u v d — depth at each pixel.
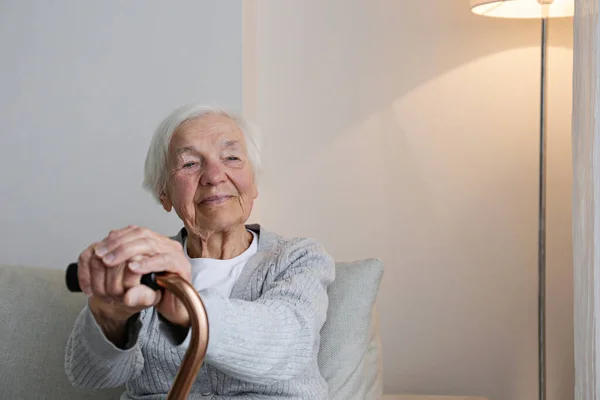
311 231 2.63
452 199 2.55
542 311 2.25
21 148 2.61
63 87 2.57
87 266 0.99
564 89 2.45
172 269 0.99
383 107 2.58
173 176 1.65
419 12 2.54
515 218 2.52
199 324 0.89
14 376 1.85
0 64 2.61
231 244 1.68
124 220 2.55
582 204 1.71
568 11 2.32
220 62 2.46
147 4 2.50
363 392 1.81
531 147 2.50
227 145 1.65
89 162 2.56
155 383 1.55
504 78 2.51
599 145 1.63
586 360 1.70
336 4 2.59
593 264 1.66
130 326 1.11
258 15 2.62
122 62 2.52
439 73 2.54
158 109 2.51
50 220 2.60
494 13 2.34
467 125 2.54
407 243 2.58
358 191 2.60
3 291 1.94
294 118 2.63
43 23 2.57
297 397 1.53
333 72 2.60
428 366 2.59
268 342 1.23
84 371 1.32
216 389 1.53
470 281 2.55
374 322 1.97
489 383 2.56
